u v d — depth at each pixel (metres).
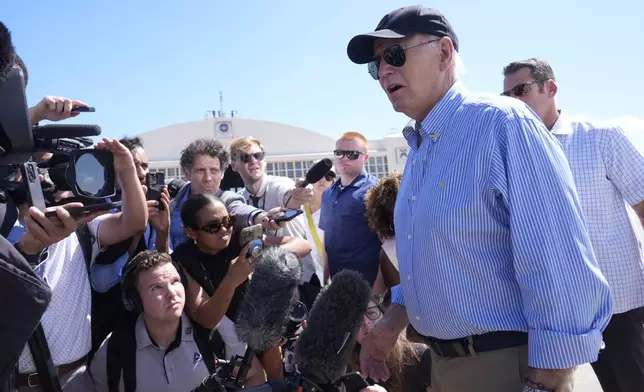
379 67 1.96
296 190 3.46
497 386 1.70
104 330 2.59
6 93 1.32
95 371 2.46
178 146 24.00
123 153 1.96
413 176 1.91
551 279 1.47
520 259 1.54
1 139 1.33
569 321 1.46
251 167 4.31
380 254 3.89
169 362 2.46
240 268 2.45
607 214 2.83
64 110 1.82
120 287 2.64
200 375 2.47
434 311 1.78
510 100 1.72
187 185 3.82
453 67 1.90
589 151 2.85
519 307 1.66
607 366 2.88
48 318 2.11
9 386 1.44
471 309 1.68
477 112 1.72
